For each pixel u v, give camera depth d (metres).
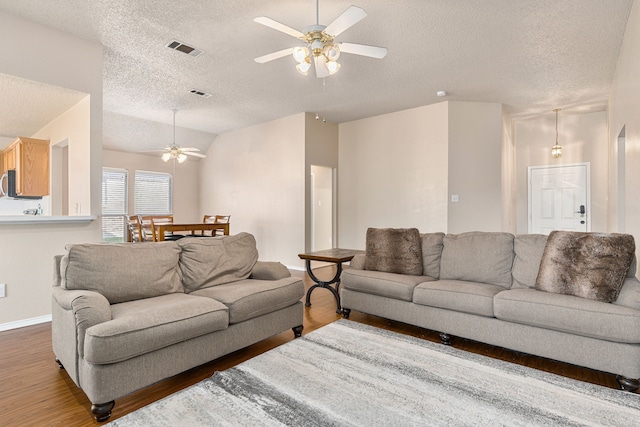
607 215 5.63
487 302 2.51
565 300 2.22
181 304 2.15
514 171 6.59
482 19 3.06
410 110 5.78
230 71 4.18
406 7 2.87
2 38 2.92
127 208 7.12
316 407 1.82
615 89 4.17
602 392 1.98
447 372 2.23
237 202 7.26
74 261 2.17
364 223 6.38
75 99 3.63
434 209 5.48
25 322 3.14
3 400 1.90
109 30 3.25
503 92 4.95
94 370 1.70
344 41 3.45
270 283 2.79
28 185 4.43
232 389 2.01
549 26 3.18
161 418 1.73
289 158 6.26
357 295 3.29
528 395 1.95
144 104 5.50
